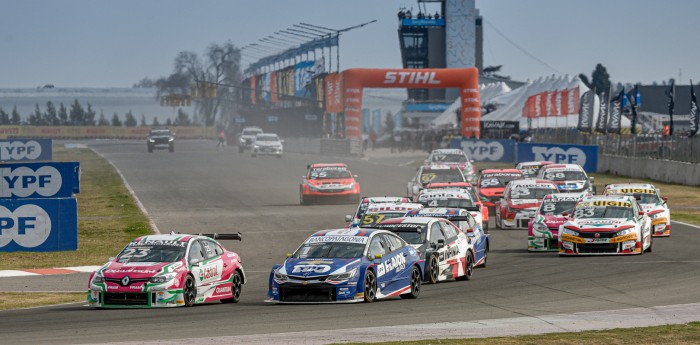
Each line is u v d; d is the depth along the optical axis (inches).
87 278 3346.5
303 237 4515.3
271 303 2549.2
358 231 2600.9
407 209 3437.5
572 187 5349.4
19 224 3959.2
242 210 5915.4
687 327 1974.7
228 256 2682.1
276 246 4220.0
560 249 3629.4
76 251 4060.0
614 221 3619.6
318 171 6382.9
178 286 2463.1
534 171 6269.7
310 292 2454.5
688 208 5649.6
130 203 6422.2
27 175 4498.0
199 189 7682.1
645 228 3663.9
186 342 1856.5
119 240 4439.0
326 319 2183.8
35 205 3959.2
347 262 2476.6
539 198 4805.6
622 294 2593.5
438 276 2898.6
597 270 3161.9
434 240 2918.3
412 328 2005.4
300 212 5718.5
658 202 4313.5
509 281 2955.2
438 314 2251.5
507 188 4918.8
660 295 2556.6
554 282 2896.2
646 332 1911.9
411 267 2615.7
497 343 1793.8
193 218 5442.9
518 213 4741.6
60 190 4512.8
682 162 7293.3
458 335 1905.8
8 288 3090.6
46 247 3973.9
